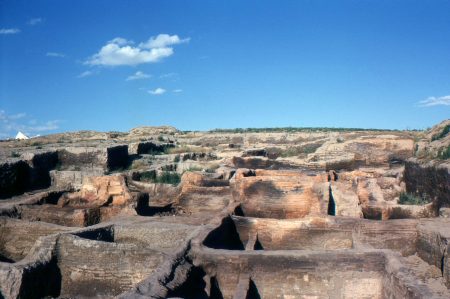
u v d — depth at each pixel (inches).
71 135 2810.0
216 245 656.4
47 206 901.2
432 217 807.7
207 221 779.4
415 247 682.8
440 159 932.0
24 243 756.0
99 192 918.4
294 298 537.6
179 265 520.1
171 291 457.1
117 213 880.9
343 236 712.4
